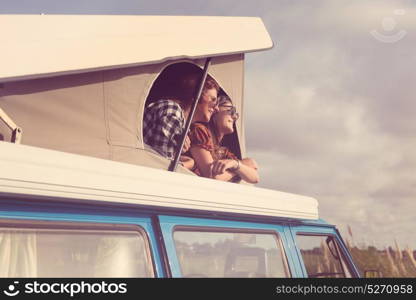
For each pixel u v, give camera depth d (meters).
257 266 2.58
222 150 6.35
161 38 5.02
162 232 2.03
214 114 6.23
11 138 3.48
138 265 1.91
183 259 2.12
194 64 5.82
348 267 3.45
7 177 1.50
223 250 2.37
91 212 1.81
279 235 2.81
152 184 1.98
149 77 5.12
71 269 1.72
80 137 4.45
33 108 4.13
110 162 1.87
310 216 3.10
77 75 4.47
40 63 3.71
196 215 2.25
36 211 1.65
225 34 5.99
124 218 1.92
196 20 5.61
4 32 3.62
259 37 6.53
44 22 3.95
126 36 4.62
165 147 5.34
